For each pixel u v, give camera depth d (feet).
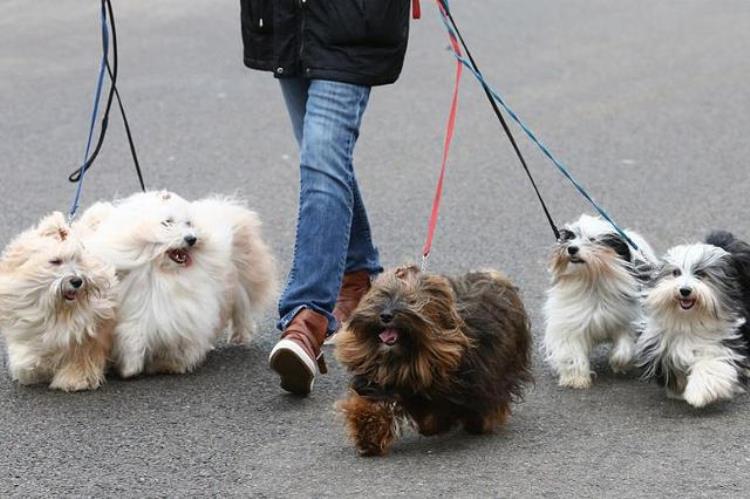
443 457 24.26
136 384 29.19
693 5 81.71
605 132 53.78
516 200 44.70
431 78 63.36
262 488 23.07
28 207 43.86
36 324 28.37
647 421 26.20
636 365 28.68
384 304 23.20
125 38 71.15
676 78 63.10
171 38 71.20
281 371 27.35
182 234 29.25
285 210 43.93
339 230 28.27
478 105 58.59
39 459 24.75
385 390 24.13
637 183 46.62
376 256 32.37
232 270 31.07
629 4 82.17
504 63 66.44
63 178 47.39
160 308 29.17
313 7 28.07
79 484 23.50
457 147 51.88
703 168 48.42
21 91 60.18
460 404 24.26
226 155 50.70
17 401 28.07
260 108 57.82
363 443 24.17
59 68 64.64
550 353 29.35
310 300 28.02
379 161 50.01
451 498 22.24
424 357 23.40
